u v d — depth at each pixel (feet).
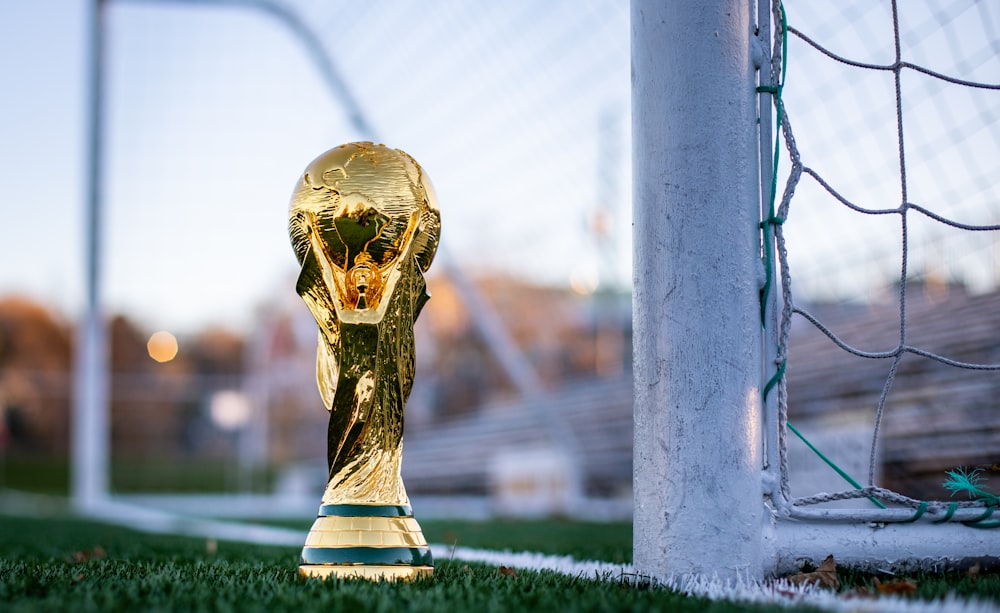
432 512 35.81
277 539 16.47
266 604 4.94
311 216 6.15
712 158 6.54
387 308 6.20
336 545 6.07
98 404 37.88
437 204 6.42
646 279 6.61
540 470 32.89
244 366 89.10
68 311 106.83
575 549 11.85
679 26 6.66
